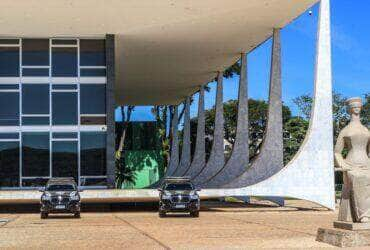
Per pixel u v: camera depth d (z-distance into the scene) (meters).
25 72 34.38
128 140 70.06
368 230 14.88
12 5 28.98
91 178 34.19
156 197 31.27
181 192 27.94
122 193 31.02
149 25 33.06
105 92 34.50
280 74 36.03
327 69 33.72
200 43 38.00
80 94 34.50
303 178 33.50
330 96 33.66
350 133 15.62
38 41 34.62
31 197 30.75
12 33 33.62
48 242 16.67
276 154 36.22
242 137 41.81
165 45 38.19
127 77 50.56
